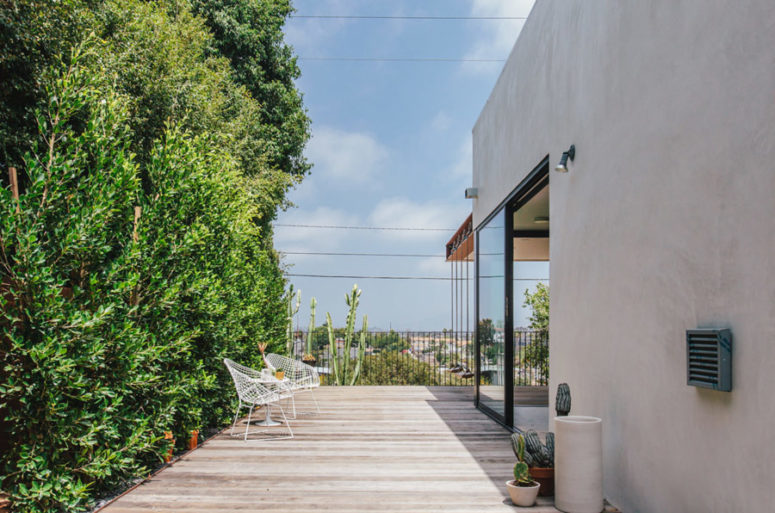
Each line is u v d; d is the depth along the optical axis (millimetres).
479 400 8000
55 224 3521
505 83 6766
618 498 3457
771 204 2090
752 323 2186
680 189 2750
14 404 3639
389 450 5223
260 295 7816
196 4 13922
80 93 3625
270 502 3623
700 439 2543
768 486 2074
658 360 2953
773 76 2086
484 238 8070
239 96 12164
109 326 3701
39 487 3197
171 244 4461
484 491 3887
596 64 3895
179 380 4535
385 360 12172
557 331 4754
